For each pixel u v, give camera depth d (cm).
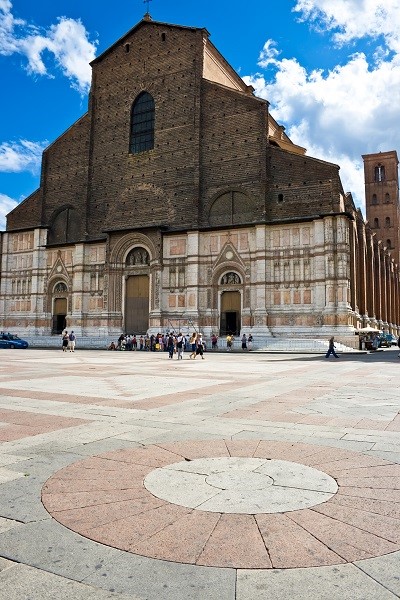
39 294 6806
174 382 1994
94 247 6500
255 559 473
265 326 5319
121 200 6384
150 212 6150
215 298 5694
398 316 9650
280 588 427
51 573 455
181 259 5888
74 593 423
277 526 541
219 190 5772
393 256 11094
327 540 509
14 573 456
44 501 623
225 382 2000
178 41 6269
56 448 886
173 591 425
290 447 880
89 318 6412
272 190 5522
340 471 732
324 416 1189
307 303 5228
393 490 651
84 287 6462
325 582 436
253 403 1409
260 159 5578
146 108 6438
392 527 539
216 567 460
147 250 6119
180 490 653
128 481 692
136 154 6356
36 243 6875
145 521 558
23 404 1384
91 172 6656
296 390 1714
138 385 1877
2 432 1019
